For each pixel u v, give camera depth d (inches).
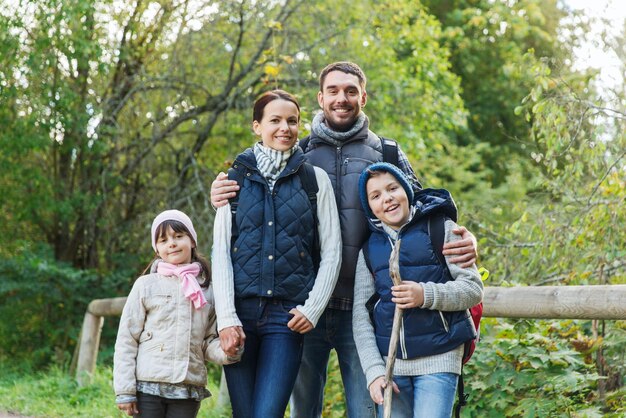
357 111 150.0
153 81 455.5
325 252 140.4
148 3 442.9
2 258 464.1
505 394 183.8
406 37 484.7
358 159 148.9
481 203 332.5
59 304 476.4
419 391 131.0
